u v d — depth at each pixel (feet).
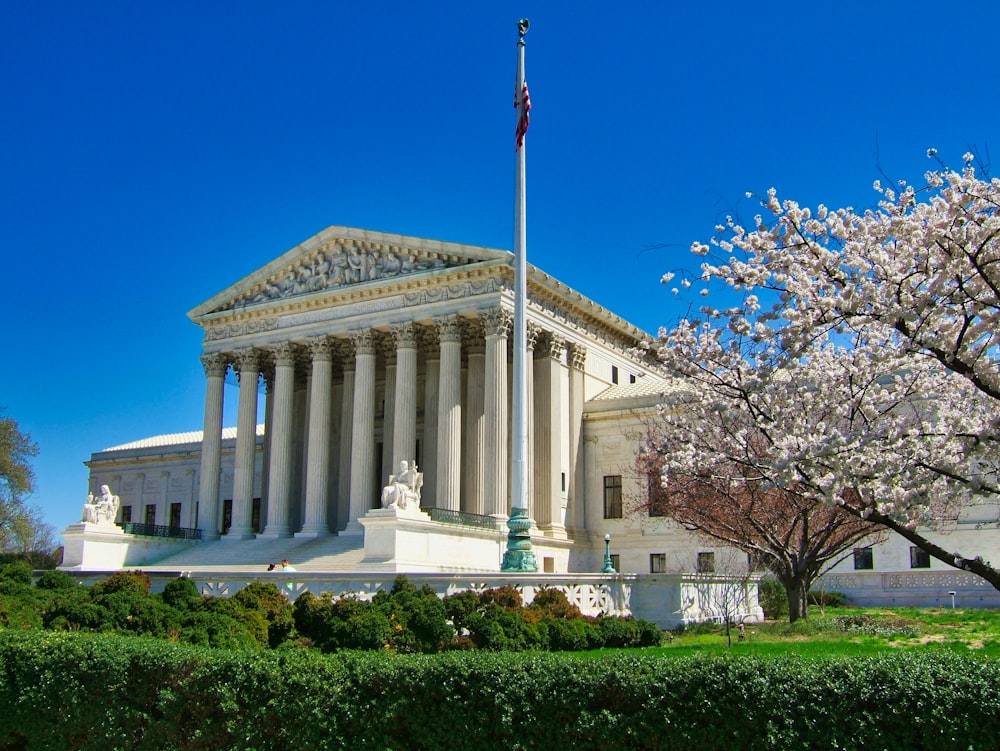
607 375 272.92
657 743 44.88
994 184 59.98
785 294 67.87
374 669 50.88
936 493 73.72
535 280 233.14
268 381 285.43
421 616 93.50
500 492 216.33
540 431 237.66
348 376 268.00
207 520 262.47
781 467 65.77
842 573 221.46
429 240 235.20
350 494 248.93
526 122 143.02
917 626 136.87
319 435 248.32
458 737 47.98
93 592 95.45
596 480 252.01
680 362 76.28
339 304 251.39
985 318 61.72
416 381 249.14
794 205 67.15
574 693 46.75
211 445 266.57
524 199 139.95
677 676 45.52
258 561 225.15
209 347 272.72
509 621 98.17
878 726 41.50
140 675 56.29
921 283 64.85
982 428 71.36
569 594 123.75
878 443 67.46
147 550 242.99
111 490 391.86
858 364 71.61
